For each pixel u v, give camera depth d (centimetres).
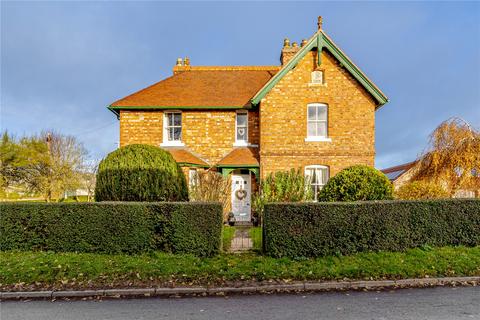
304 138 1505
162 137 1670
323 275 709
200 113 1677
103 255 842
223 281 690
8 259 791
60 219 876
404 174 1934
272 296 633
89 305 595
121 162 1010
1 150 2533
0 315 550
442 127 1371
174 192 1057
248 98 1711
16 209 883
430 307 565
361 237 846
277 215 841
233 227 1343
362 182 1041
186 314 546
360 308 563
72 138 3077
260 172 1509
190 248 849
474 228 902
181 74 1967
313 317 525
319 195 1117
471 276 709
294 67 1527
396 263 763
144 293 647
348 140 1502
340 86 1513
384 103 1501
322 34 1498
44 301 618
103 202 888
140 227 860
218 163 1574
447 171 1340
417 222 878
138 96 1727
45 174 2697
